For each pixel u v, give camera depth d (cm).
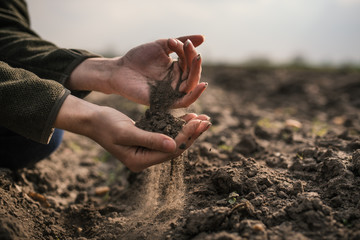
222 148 73
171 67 56
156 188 58
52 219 57
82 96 63
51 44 63
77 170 85
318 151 62
